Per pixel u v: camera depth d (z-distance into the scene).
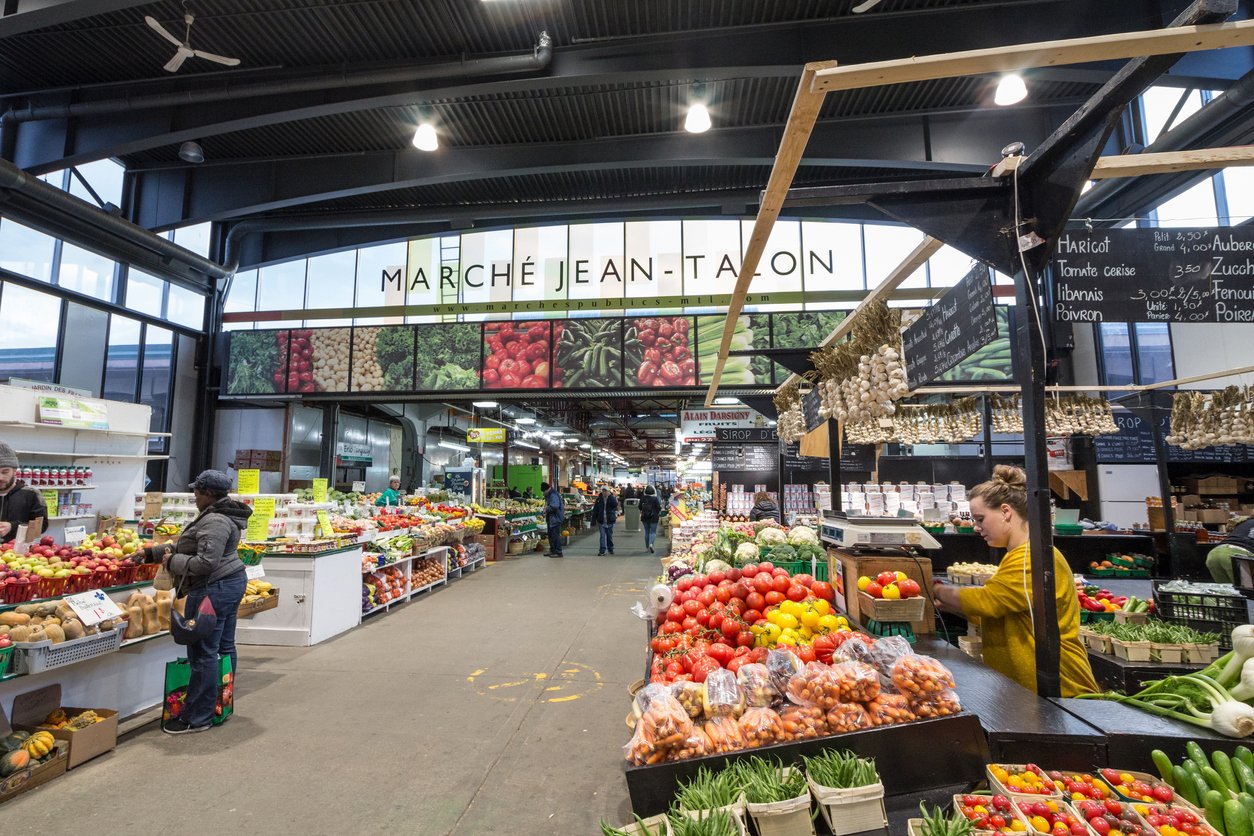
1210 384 8.05
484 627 6.62
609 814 2.87
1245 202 6.92
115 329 10.15
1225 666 2.09
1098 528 7.39
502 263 11.52
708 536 6.49
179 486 11.34
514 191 10.87
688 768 1.86
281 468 12.09
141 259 10.27
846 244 10.89
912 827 1.62
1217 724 1.83
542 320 10.88
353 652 5.63
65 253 9.23
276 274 12.01
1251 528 5.55
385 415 15.82
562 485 30.81
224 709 3.96
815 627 2.65
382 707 4.24
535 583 9.59
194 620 3.73
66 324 9.29
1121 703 2.10
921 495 7.27
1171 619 4.04
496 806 2.94
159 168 9.72
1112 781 1.76
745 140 8.55
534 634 6.30
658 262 11.27
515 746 3.61
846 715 1.93
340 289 11.79
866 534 3.12
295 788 3.11
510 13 6.34
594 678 4.88
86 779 3.19
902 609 2.71
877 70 1.64
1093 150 1.93
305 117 7.29
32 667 3.16
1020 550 2.48
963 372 9.55
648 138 8.70
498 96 7.92
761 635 2.57
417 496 10.90
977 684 2.28
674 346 10.59
